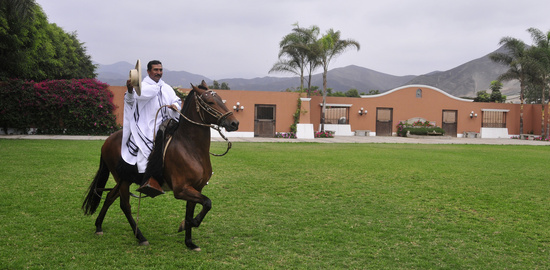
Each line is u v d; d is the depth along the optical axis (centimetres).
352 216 649
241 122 2695
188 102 468
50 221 565
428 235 553
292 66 3144
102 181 521
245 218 618
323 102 3048
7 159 1137
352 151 1814
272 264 430
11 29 2052
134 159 464
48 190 760
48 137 2017
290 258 450
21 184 803
